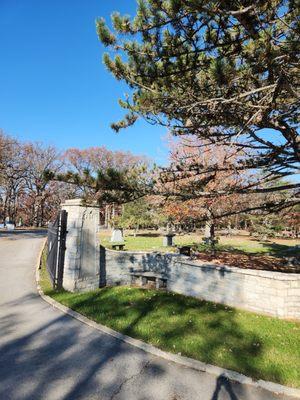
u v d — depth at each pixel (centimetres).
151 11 553
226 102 541
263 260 1410
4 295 800
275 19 422
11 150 4188
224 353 490
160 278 938
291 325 630
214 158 1075
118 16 580
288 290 681
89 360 466
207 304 766
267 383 412
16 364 447
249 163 771
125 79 646
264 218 2555
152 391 388
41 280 977
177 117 667
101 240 2627
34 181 5128
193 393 387
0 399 361
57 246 906
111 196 722
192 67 588
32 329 583
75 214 867
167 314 678
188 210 1662
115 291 870
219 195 788
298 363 465
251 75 494
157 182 767
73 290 836
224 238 3234
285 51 433
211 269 805
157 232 3916
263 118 575
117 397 373
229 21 496
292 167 717
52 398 367
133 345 523
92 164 5172
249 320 651
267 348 515
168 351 499
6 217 5100
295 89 514
